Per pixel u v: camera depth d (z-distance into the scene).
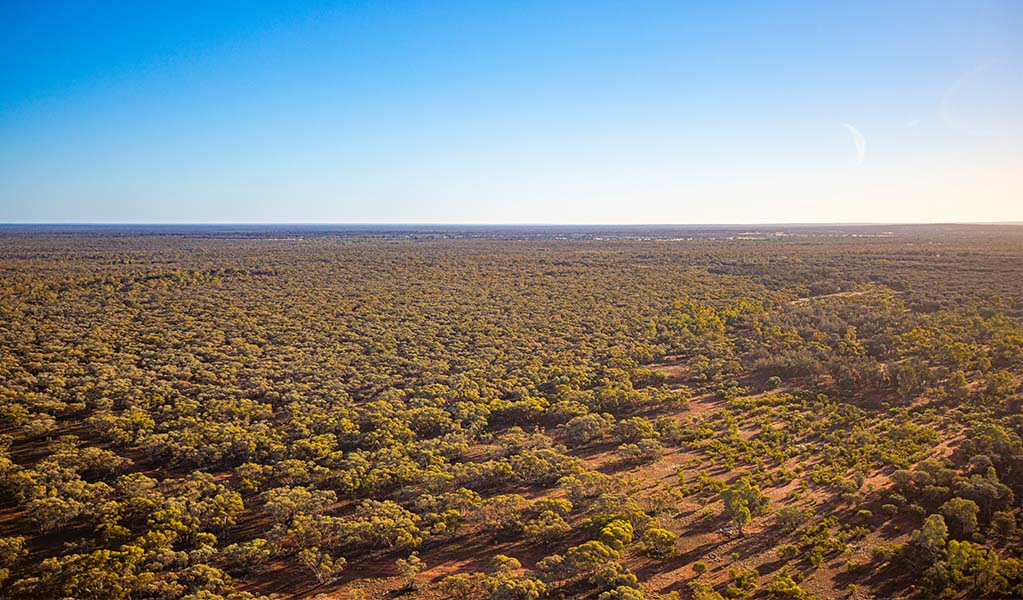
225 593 44.41
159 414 75.44
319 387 87.75
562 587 45.16
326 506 55.84
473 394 84.06
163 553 46.97
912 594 43.53
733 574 46.00
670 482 63.09
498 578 44.16
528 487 62.25
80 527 53.19
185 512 53.19
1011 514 50.16
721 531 53.09
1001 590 41.84
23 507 55.62
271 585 46.50
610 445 73.19
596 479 59.12
